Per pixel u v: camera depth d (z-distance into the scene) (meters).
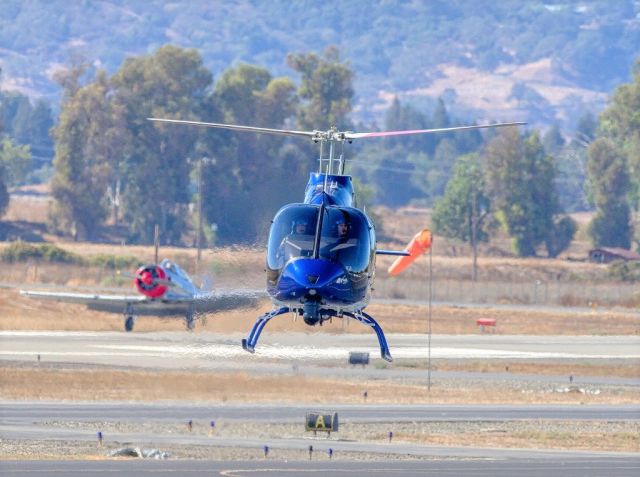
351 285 109.94
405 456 166.12
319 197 115.25
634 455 172.38
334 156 119.19
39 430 181.00
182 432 184.38
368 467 153.25
